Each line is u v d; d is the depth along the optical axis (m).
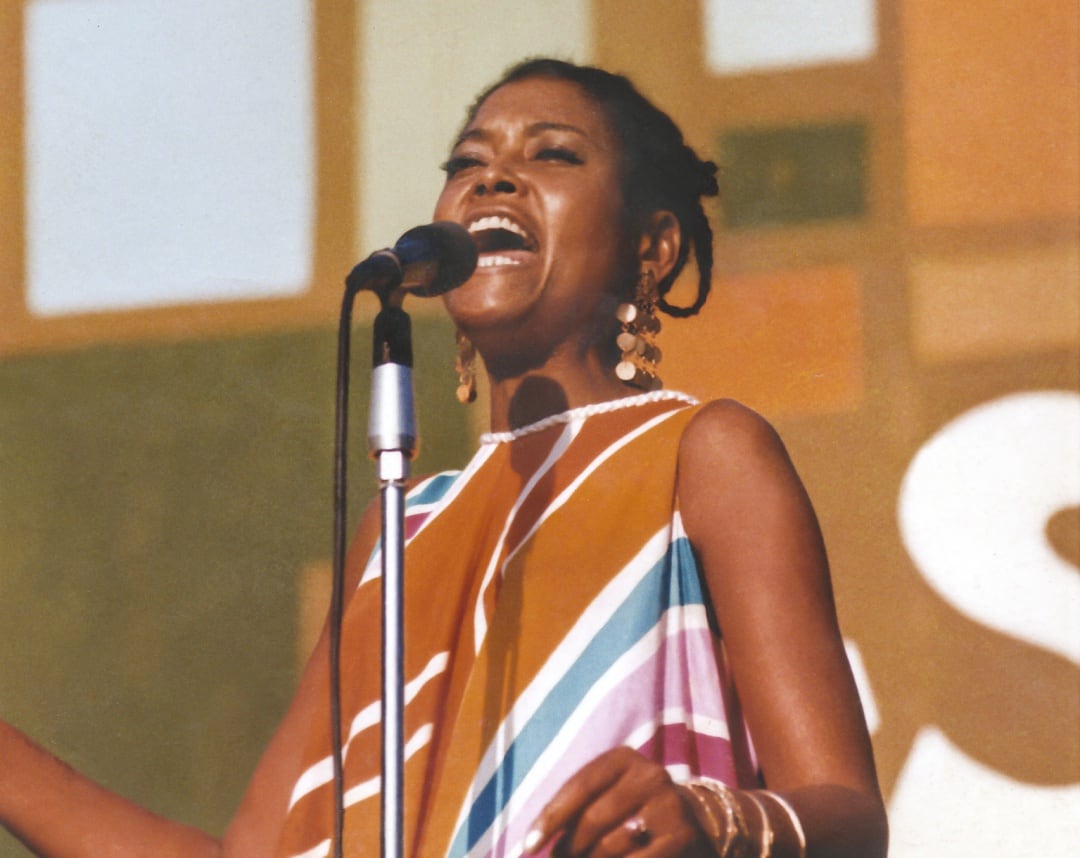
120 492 11.14
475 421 10.82
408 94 11.34
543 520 7.57
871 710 9.80
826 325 10.51
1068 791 9.55
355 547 8.38
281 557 10.91
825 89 10.86
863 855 6.61
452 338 10.96
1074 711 9.67
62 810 8.26
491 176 8.19
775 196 10.73
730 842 6.14
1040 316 10.37
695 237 8.60
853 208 10.66
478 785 7.03
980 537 10.02
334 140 11.38
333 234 11.30
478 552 7.70
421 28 11.37
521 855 6.82
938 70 10.78
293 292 11.30
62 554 11.08
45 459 11.25
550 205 8.12
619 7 11.09
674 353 10.55
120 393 11.30
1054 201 10.53
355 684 7.74
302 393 11.17
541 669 7.17
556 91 8.44
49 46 11.75
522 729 7.07
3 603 11.03
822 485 10.24
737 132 10.84
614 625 7.19
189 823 10.50
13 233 11.57
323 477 11.02
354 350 11.17
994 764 9.64
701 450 7.48
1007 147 10.64
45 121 11.68
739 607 7.16
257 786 8.05
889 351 10.41
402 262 6.93
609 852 5.98
